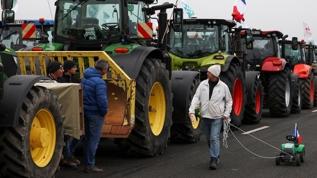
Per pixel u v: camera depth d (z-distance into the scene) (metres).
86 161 7.93
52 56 8.82
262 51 16.98
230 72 12.90
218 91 8.30
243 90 13.52
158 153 9.49
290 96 16.88
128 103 8.55
